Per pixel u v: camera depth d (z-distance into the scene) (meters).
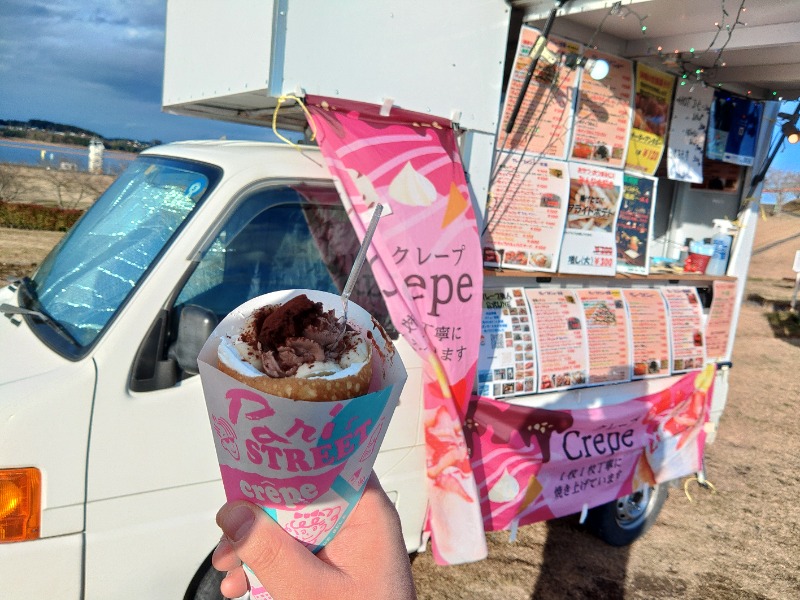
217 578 2.31
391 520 1.08
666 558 4.30
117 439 2.10
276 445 0.96
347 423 0.96
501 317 3.19
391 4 2.62
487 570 3.87
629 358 3.69
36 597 2.00
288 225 2.59
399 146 2.66
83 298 2.44
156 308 2.20
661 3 2.95
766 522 4.99
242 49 2.61
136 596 2.17
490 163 3.09
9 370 2.16
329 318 1.06
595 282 3.69
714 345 4.28
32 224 15.09
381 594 0.97
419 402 2.76
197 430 2.23
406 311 2.56
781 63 3.68
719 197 4.69
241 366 0.97
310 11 2.43
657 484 4.15
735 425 7.37
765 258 21.34
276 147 2.78
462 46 2.88
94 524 2.08
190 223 2.34
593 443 3.47
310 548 1.09
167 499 2.20
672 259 4.74
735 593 3.97
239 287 2.47
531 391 3.25
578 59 3.39
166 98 3.52
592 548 4.28
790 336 12.97
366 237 1.09
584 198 3.55
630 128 3.74
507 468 3.12
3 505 1.93
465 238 2.79
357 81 2.60
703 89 4.11
